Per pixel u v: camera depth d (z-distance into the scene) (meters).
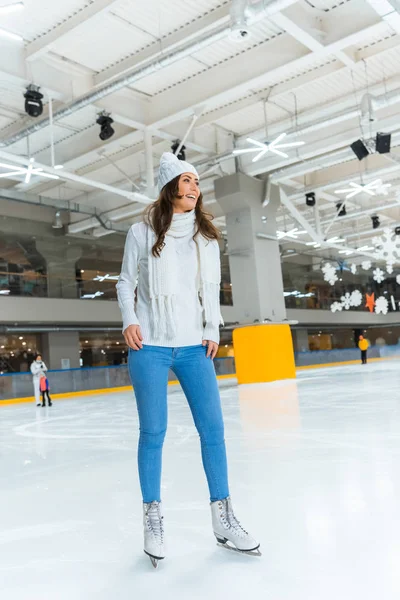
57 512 2.66
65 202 18.78
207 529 2.16
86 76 10.85
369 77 11.70
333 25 9.28
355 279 35.16
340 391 9.27
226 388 13.87
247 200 15.32
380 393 8.12
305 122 13.47
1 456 4.97
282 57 10.01
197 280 1.96
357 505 2.30
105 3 8.38
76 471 3.84
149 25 9.23
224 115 12.86
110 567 1.81
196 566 1.75
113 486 3.21
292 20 8.68
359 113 12.16
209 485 1.91
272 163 14.77
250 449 4.05
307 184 18.53
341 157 14.73
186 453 4.16
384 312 19.45
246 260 15.50
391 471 2.91
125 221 21.23
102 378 18.66
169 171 1.93
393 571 1.57
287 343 15.64
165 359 1.90
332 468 3.13
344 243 27.44
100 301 22.41
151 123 12.07
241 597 1.48
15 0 8.17
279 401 8.38
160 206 1.93
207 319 1.94
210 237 2.00
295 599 1.44
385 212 23.12
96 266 22.72
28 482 3.55
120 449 4.86
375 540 1.84
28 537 2.24
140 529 2.25
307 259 31.48
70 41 9.62
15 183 17.55
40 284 20.56
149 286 1.88
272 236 15.93
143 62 9.77
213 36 8.34
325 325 33.12
